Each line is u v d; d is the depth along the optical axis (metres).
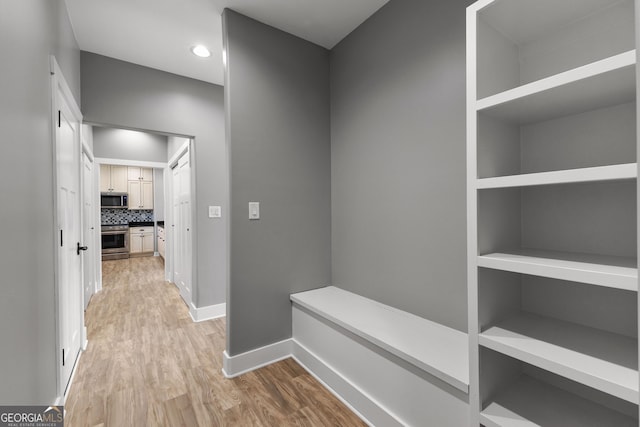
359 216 2.18
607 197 1.03
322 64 2.42
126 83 2.56
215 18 2.03
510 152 1.19
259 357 2.05
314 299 2.10
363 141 2.14
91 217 3.72
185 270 3.55
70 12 1.92
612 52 1.00
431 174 1.67
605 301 1.03
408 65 1.79
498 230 1.12
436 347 1.37
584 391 1.06
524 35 1.17
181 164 3.74
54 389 1.49
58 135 1.61
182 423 1.51
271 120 2.12
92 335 2.61
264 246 2.09
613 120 1.01
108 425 1.49
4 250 0.95
